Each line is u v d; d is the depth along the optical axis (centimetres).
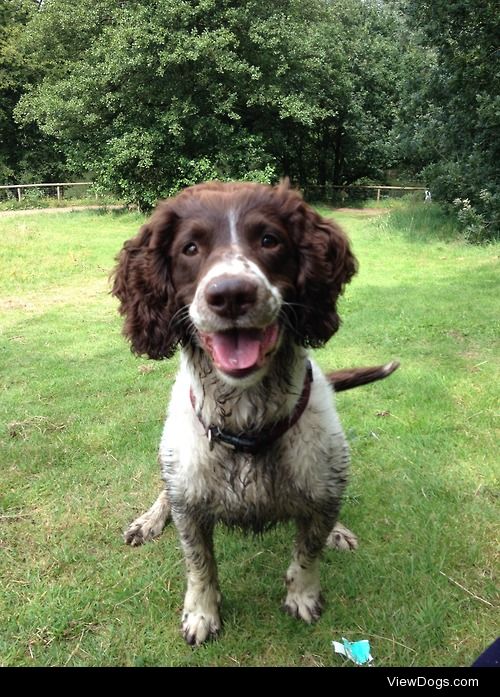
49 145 815
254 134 554
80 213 519
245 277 48
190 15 465
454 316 180
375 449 104
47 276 256
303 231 58
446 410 118
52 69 698
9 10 759
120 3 512
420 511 86
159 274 59
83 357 159
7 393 133
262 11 508
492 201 313
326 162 740
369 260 289
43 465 101
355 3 741
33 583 74
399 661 63
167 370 147
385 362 147
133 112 496
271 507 64
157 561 78
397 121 422
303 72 535
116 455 105
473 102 337
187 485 63
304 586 69
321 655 65
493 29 318
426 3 338
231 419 60
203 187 60
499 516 85
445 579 74
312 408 62
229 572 76
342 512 87
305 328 60
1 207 633
